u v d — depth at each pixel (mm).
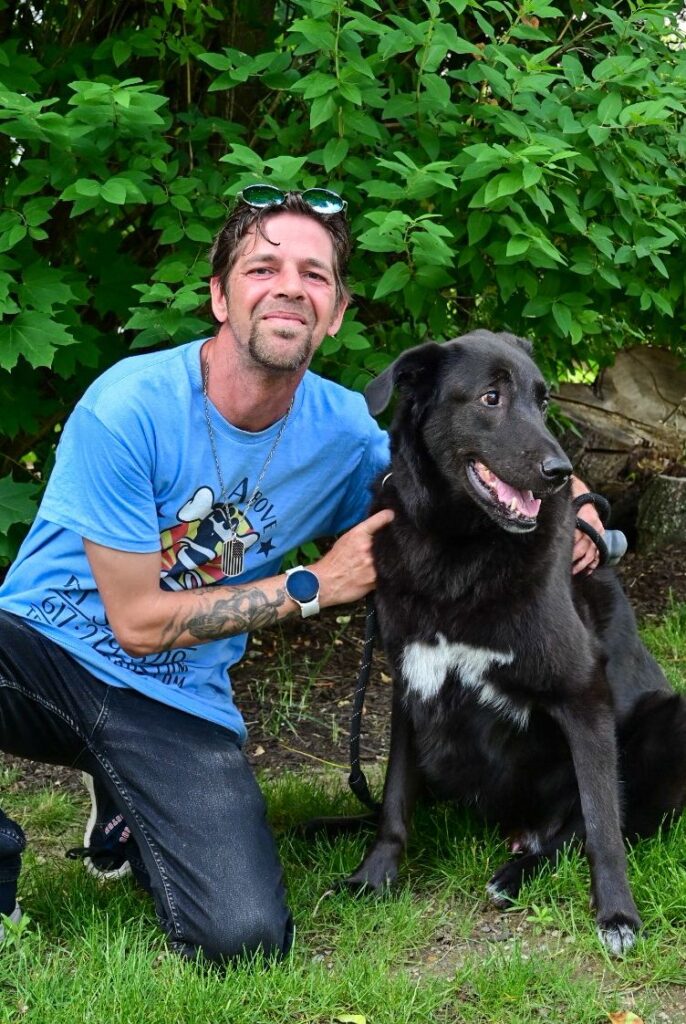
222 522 2980
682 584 6145
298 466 3014
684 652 5137
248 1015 2402
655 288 4934
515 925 2850
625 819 3227
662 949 2656
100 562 2787
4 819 2760
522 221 4172
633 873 2965
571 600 3025
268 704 4879
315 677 5176
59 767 4316
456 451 2984
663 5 4547
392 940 2746
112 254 4664
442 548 2951
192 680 3016
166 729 2924
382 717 4738
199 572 3016
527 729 3098
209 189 4363
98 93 3629
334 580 3021
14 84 4059
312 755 4363
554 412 6188
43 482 4691
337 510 3340
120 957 2566
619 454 7168
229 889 2668
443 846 3301
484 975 2527
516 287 4355
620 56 4402
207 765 2889
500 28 5215
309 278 2795
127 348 4840
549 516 2963
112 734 2889
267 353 2725
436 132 4363
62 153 4008
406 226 3863
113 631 2875
